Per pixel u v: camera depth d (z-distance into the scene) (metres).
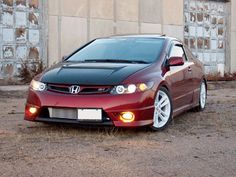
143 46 8.41
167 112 7.82
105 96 6.96
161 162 5.82
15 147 6.37
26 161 5.71
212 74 20.38
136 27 18.23
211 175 5.36
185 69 8.84
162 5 19.14
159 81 7.50
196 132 7.73
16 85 14.47
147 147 6.54
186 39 20.67
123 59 8.07
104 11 17.31
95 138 7.00
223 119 9.05
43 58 15.95
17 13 15.35
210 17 21.81
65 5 16.34
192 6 20.91
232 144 6.88
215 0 21.92
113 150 6.32
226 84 18.30
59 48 16.28
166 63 8.09
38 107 7.23
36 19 15.81
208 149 6.54
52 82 7.26
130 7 18.03
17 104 11.01
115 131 7.38
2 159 5.78
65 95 7.10
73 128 7.70
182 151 6.38
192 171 5.49
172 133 7.59
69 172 5.33
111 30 17.53
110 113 6.93
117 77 7.12
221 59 22.45
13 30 15.27
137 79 7.16
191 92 9.19
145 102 7.12
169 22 19.47
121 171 5.41
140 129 7.61
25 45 15.55
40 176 5.18
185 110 9.08
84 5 16.81
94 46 8.68
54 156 5.95
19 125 8.06
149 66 7.68
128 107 6.96
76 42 16.67
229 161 5.94
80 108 6.98
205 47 21.62
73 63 7.99
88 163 5.68
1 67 15.02
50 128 7.73
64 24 16.36
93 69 7.45
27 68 15.25
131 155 6.10
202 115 9.52
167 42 8.59
